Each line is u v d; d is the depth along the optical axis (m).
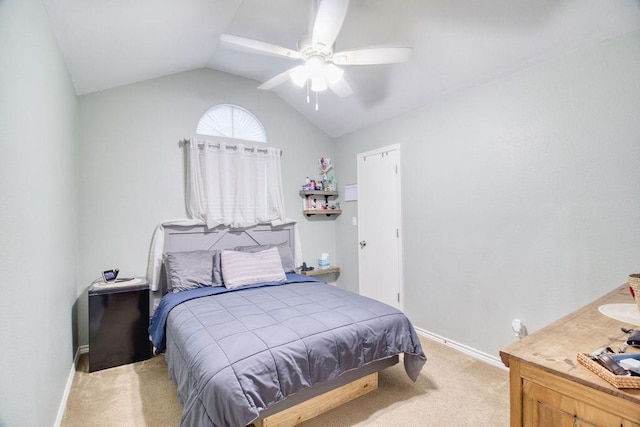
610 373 0.78
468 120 2.69
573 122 2.04
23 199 1.28
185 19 2.16
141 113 3.06
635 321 1.17
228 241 3.44
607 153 1.90
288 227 3.91
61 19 1.70
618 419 0.74
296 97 3.84
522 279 2.33
